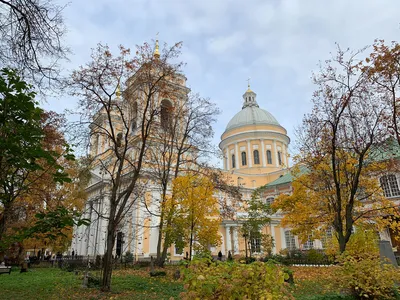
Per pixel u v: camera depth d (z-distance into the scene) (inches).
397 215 781.3
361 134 665.6
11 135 241.0
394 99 619.2
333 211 806.5
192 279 207.9
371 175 823.1
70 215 278.5
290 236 1605.6
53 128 474.6
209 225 778.8
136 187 910.4
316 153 753.0
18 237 257.0
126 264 987.9
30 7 255.4
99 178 1352.1
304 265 976.9
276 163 2235.5
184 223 767.7
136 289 529.0
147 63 666.8
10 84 247.6
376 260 367.2
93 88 608.7
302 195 925.2
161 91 745.6
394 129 625.3
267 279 203.3
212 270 218.1
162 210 818.2
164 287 542.0
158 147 1029.8
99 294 486.0
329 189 793.6
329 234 1168.2
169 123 989.8
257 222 1133.1
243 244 1486.2
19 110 246.8
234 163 2315.5
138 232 1229.1
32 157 254.4
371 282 343.6
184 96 1087.0
